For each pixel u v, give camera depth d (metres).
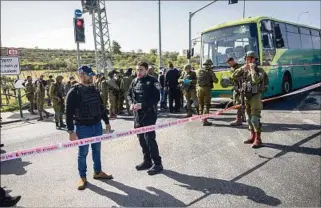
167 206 4.09
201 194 4.37
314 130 7.43
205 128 8.29
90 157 6.47
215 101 13.35
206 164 5.53
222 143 6.79
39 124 11.54
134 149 6.73
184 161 5.76
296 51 13.88
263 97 11.15
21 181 5.33
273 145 6.41
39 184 5.15
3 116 13.79
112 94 11.34
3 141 8.88
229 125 8.48
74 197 4.53
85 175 4.93
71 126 4.68
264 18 11.31
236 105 7.65
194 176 5.02
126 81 11.89
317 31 17.00
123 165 5.76
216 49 11.58
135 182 4.93
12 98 19.30
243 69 6.33
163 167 5.51
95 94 4.92
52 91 10.16
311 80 15.90
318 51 16.98
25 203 4.44
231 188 4.50
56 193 4.72
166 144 6.96
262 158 5.68
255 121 6.22
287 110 10.29
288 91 12.99
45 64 38.22
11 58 12.47
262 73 6.16
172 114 11.27
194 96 9.55
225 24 11.59
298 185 4.48
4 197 4.27
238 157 5.82
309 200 4.04
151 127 4.91
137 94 5.26
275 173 4.95
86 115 4.78
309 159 5.50
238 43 11.11
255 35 10.79
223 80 10.77
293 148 6.14
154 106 5.22
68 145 4.15
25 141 8.67
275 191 4.32
